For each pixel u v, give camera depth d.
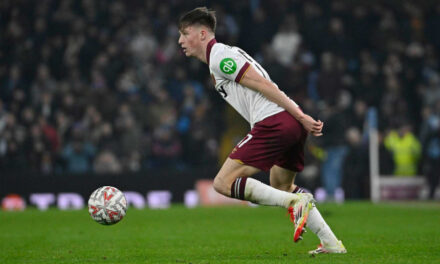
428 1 84.81
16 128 63.34
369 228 34.28
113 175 60.09
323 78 69.00
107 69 71.19
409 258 21.31
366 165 64.88
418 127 75.06
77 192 59.56
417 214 43.47
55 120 67.88
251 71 21.88
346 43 76.94
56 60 73.06
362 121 67.06
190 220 40.34
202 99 72.19
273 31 76.38
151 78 72.75
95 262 21.75
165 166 65.69
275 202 21.41
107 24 76.62
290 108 21.73
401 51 78.56
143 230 34.09
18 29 75.25
